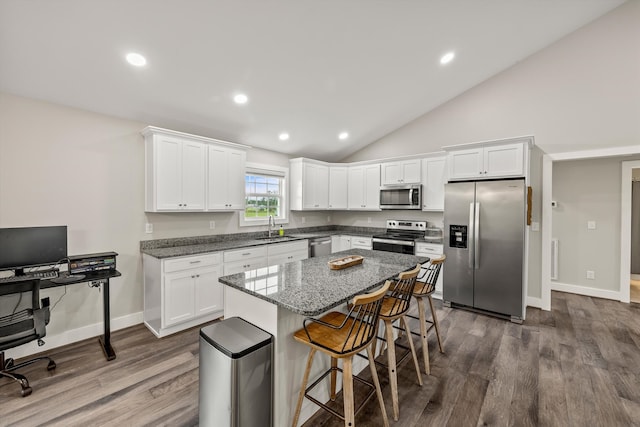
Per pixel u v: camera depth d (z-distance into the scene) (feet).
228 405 4.66
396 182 15.49
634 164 12.84
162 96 9.47
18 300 6.43
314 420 5.86
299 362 5.69
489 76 13.28
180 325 9.86
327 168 17.38
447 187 12.23
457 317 11.21
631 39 10.73
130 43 7.29
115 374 7.32
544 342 9.12
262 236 14.93
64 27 6.53
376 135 16.63
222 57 8.46
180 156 10.46
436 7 8.66
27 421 5.74
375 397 6.52
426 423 5.73
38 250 7.87
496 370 7.57
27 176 8.19
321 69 10.12
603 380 7.12
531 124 12.46
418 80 12.26
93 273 8.34
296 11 7.60
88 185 9.26
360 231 18.33
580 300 13.28
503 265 10.94
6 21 6.13
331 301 5.05
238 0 6.88
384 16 8.52
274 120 12.65
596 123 11.28
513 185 10.70
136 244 10.32
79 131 9.07
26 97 8.13
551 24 10.81
